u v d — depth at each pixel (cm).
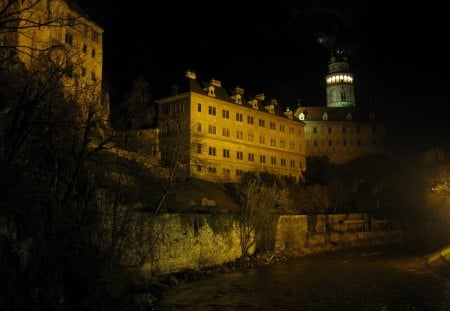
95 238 2444
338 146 11219
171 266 3444
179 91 6719
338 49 12775
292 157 8675
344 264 4497
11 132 1644
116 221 2684
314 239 5991
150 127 6175
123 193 2967
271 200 5259
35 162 2047
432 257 4719
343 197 8762
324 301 2717
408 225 8031
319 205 7756
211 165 6619
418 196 8969
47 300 1692
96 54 5734
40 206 1939
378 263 4569
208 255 3984
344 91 12350
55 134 2034
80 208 2253
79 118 2398
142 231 3048
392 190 9525
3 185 1627
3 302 1493
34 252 1784
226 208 5322
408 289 3098
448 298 2784
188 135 4766
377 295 2891
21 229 1777
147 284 2938
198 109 6575
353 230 7012
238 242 4534
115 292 2291
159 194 4166
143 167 4303
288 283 3344
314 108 11669
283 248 5306
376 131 11331
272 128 8194
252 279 3522
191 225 3772
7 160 1655
